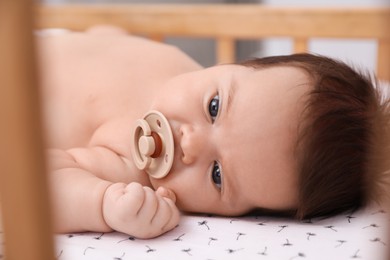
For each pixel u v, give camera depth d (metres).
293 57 0.48
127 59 0.56
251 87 0.45
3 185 0.28
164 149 0.45
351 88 0.46
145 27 0.74
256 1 1.19
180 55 0.58
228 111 0.44
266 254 0.39
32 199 0.28
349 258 0.39
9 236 0.29
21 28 0.27
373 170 0.45
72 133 0.52
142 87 0.53
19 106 0.27
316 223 0.44
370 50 1.00
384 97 0.48
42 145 0.28
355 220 0.44
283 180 0.44
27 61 0.27
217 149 0.44
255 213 0.46
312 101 0.44
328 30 0.68
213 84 0.46
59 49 0.57
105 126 0.51
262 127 0.44
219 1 1.23
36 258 0.29
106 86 0.53
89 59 0.56
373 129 0.45
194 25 0.73
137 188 0.41
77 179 0.43
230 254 0.39
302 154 0.44
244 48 1.24
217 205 0.45
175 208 0.43
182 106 0.46
